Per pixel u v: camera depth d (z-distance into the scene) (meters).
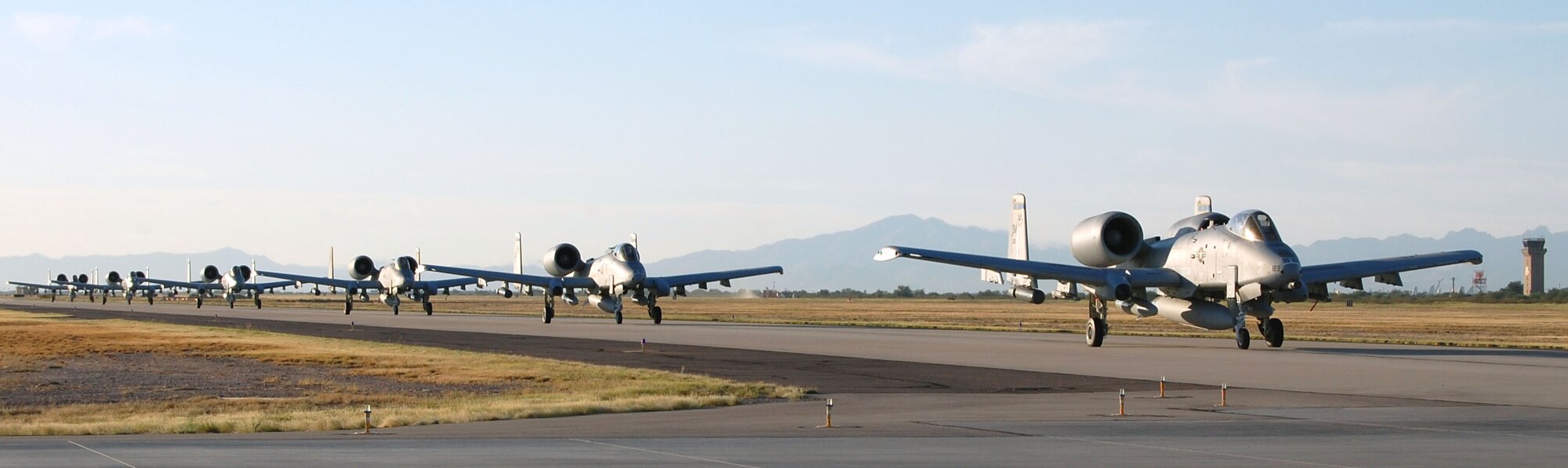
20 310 111.81
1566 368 30.78
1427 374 29.23
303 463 14.91
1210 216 43.56
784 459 15.27
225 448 16.39
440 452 15.94
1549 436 17.48
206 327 64.69
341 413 21.88
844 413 21.41
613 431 18.59
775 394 25.25
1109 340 48.38
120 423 20.11
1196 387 26.45
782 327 65.00
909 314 110.25
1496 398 23.45
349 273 101.31
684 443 16.94
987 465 14.67
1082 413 21.12
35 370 33.97
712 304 194.88
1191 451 15.93
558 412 21.41
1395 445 16.45
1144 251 45.22
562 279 73.94
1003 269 41.38
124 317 84.44
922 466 14.61
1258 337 51.25
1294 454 15.59
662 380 28.92
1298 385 26.67
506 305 163.38
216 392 27.55
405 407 23.88
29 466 14.62
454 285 97.69
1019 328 63.25
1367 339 49.34
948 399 24.25
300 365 35.59
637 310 112.62
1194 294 42.16
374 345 45.62
